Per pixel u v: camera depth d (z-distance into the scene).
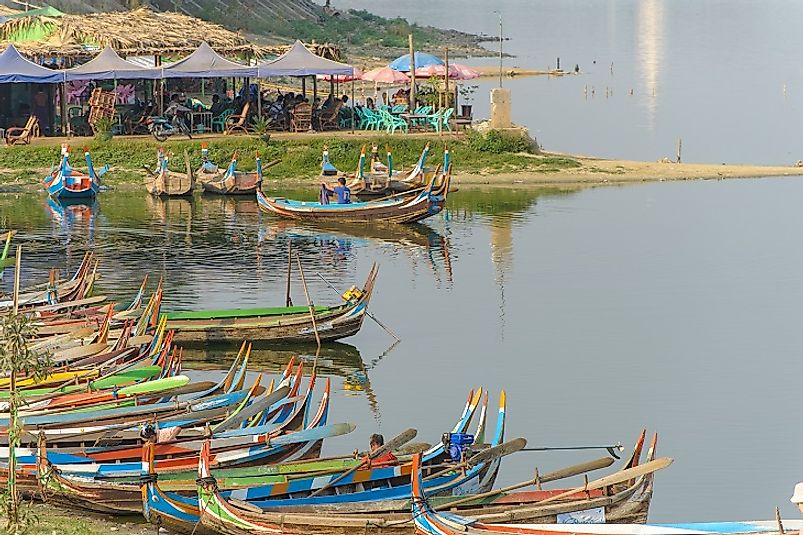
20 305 51.75
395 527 31.03
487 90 145.50
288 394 37.69
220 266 65.12
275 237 72.94
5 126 93.75
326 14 195.62
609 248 69.81
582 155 100.19
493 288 61.38
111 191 86.06
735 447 41.22
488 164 91.94
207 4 172.50
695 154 102.69
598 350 51.62
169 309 55.97
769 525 28.75
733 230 74.31
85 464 34.72
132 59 102.31
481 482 34.38
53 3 141.00
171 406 37.78
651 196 84.88
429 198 75.25
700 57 189.12
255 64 99.75
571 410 44.47
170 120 93.38
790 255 68.06
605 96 141.50
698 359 50.38
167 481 33.47
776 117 125.56
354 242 71.88
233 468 34.03
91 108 92.88
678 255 68.12
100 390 40.09
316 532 31.05
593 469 33.09
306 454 36.31
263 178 87.81
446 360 50.19
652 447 33.31
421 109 98.00
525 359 50.19
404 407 44.66
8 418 37.12
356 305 51.62
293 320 51.00
